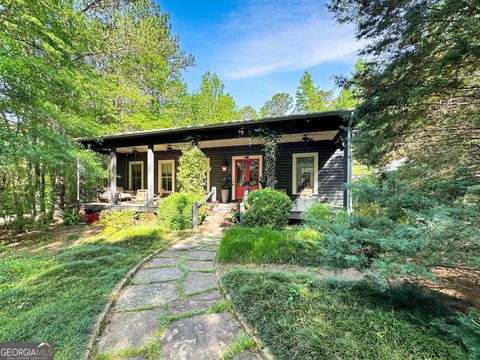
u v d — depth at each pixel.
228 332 2.03
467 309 2.01
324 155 8.74
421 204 2.09
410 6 2.56
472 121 2.95
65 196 9.42
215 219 7.24
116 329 2.07
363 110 3.44
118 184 12.30
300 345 1.71
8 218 7.57
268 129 6.43
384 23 2.80
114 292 2.69
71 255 3.99
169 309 2.40
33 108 4.90
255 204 5.64
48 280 3.01
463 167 2.53
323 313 2.06
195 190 7.36
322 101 18.75
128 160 12.10
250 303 2.34
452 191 2.16
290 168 9.24
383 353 1.57
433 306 2.01
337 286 2.50
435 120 3.19
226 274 3.11
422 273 1.64
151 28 10.11
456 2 2.17
